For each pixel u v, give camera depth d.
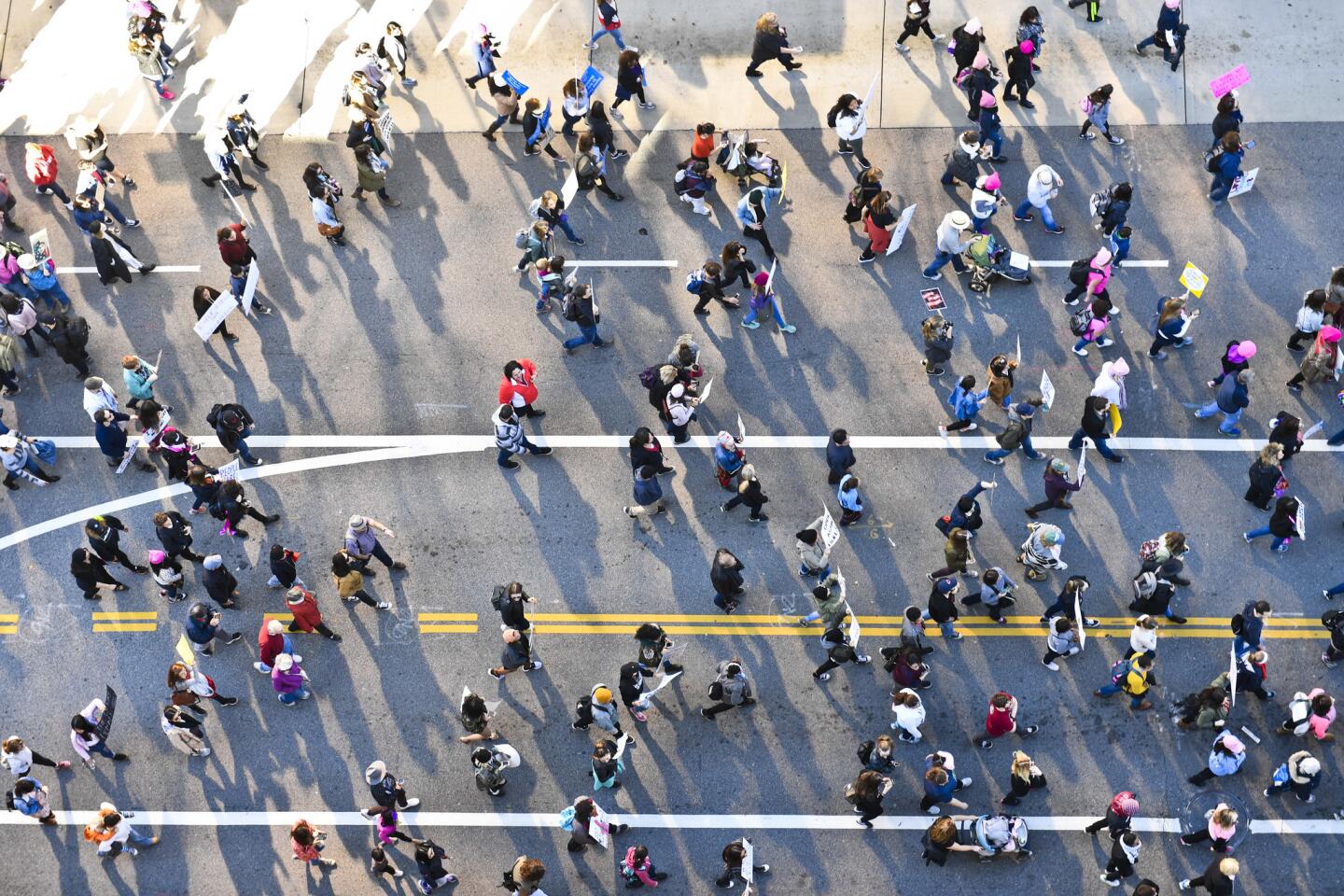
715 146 25.00
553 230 23.38
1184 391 21.91
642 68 26.03
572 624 20.05
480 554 20.69
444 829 18.52
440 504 21.19
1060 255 23.45
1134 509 20.75
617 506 21.09
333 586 20.41
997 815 17.83
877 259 23.56
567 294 22.19
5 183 24.05
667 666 19.59
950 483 21.12
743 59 26.22
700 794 18.69
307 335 22.98
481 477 21.44
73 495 21.39
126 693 19.61
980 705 19.20
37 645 20.02
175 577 20.05
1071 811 18.36
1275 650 19.48
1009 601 19.48
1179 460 21.22
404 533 20.91
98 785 18.94
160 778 18.97
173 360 22.73
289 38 26.48
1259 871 17.86
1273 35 25.95
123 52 26.52
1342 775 18.47
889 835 18.27
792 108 25.45
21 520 21.16
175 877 18.22
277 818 18.64
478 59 24.98
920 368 22.31
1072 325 22.08
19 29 26.50
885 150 24.83
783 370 22.39
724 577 19.08
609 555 20.64
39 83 26.16
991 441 21.52
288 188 24.80
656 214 24.28
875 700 19.31
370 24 26.55
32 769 19.03
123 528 20.05
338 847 18.41
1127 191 22.27
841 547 20.61
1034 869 17.95
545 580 20.45
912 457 21.39
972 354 22.41
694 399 20.92
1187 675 19.31
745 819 18.48
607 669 19.67
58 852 18.42
